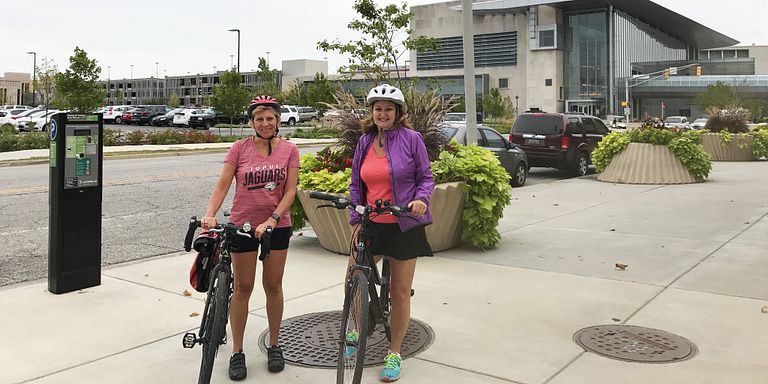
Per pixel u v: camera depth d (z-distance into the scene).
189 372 4.14
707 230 9.05
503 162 14.71
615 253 7.59
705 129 24.27
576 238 8.52
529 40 85.25
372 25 23.89
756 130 24.17
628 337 4.71
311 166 7.90
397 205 4.02
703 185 14.87
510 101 81.94
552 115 17.36
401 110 4.11
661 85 90.75
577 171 17.81
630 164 15.52
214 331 3.58
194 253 7.78
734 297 5.72
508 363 4.25
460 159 7.66
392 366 3.99
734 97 73.25
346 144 7.86
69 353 4.45
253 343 4.68
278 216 4.00
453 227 7.71
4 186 14.00
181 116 47.88
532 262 7.15
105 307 5.50
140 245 8.25
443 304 5.55
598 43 83.06
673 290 5.97
